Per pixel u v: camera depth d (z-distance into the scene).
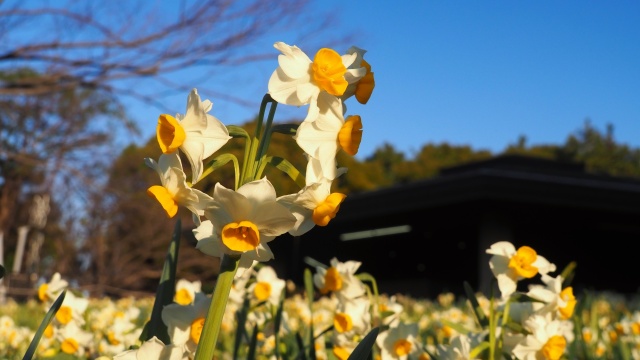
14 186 21.41
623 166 57.91
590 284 24.66
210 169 1.19
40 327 1.37
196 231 1.26
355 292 2.18
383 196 20.17
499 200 18.62
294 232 1.20
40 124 14.13
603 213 19.86
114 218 20.08
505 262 1.97
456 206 20.12
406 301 11.12
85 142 14.07
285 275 24.92
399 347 2.15
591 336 3.52
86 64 10.84
